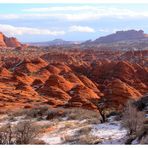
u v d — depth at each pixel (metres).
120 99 53.94
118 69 96.81
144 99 33.84
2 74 91.38
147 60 141.25
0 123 35.22
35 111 39.31
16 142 21.67
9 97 64.81
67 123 32.06
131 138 21.25
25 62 114.12
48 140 24.70
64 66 109.62
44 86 77.31
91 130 27.28
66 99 68.19
